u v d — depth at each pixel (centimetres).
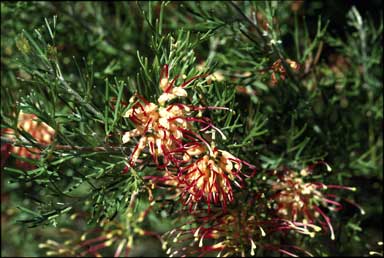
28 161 49
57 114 51
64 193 50
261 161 61
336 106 71
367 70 74
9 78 71
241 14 61
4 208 83
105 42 77
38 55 51
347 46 74
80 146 52
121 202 51
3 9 73
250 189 57
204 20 61
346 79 73
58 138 51
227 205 56
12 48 73
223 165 49
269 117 63
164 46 52
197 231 55
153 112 48
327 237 68
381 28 74
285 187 58
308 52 63
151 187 55
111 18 81
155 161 49
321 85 69
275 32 61
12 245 86
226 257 63
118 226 67
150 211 65
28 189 82
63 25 76
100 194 51
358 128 75
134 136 50
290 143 61
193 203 55
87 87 50
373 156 72
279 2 65
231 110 51
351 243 70
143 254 80
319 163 63
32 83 53
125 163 49
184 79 50
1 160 64
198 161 49
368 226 78
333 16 79
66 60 72
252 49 61
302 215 59
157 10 74
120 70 72
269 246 58
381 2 82
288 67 61
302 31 76
